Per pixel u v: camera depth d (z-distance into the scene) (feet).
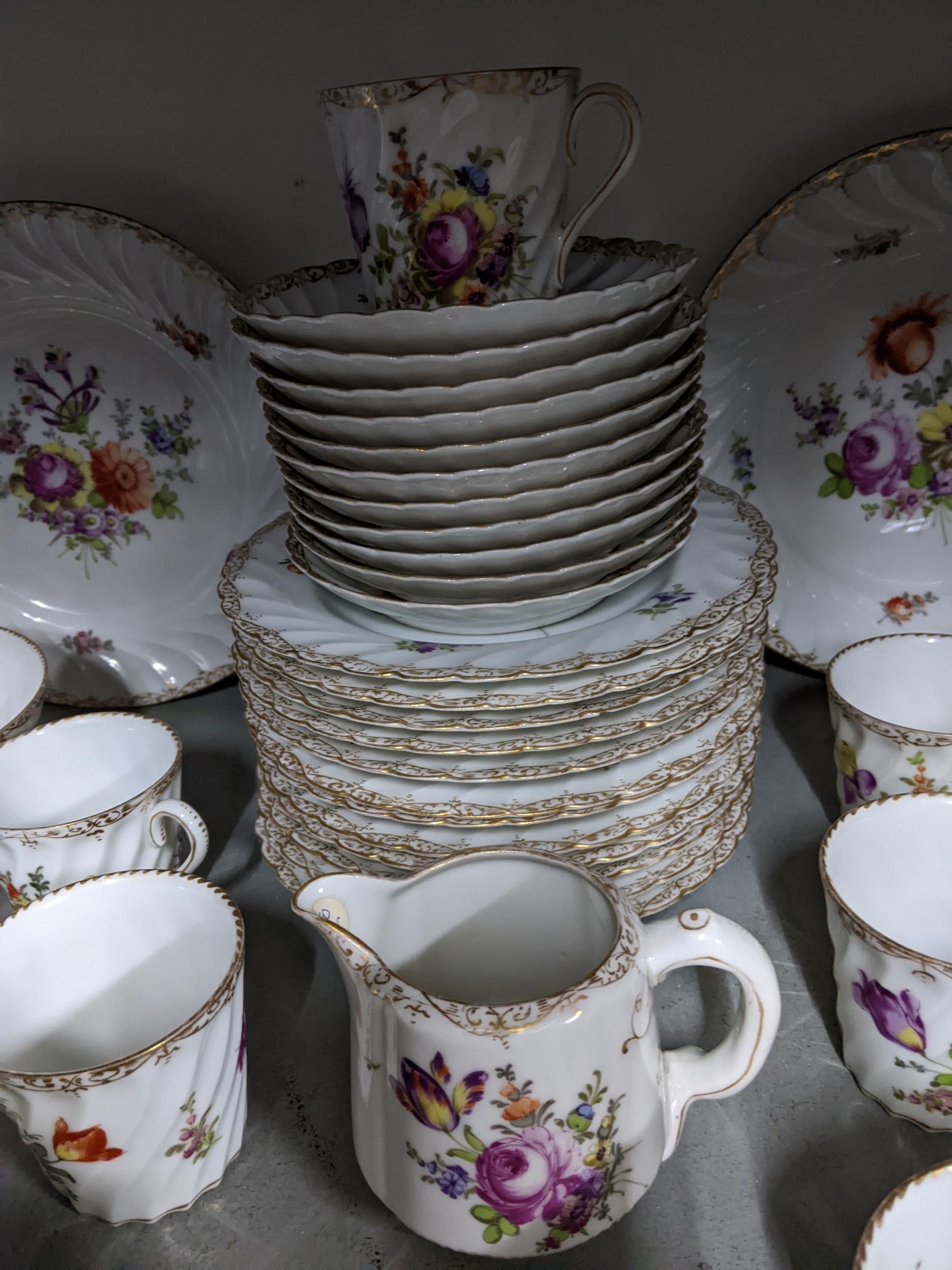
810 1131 1.55
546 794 1.59
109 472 2.69
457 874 1.45
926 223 2.27
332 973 1.91
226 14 2.42
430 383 1.39
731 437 2.59
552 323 1.36
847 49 2.31
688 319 1.61
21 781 2.17
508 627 1.68
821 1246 1.38
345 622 1.77
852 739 2.04
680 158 2.49
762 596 1.74
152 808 1.97
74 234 2.48
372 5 2.38
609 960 1.25
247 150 2.58
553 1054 1.19
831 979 1.81
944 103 2.32
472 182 1.52
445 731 1.53
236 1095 1.51
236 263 2.73
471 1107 1.20
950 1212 1.18
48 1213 1.51
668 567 1.86
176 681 2.74
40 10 2.44
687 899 2.00
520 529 1.47
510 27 2.37
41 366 2.61
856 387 2.44
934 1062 1.45
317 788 1.67
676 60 2.37
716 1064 1.42
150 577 2.75
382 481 1.43
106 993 1.71
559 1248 1.31
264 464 2.69
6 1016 1.60
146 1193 1.44
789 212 2.35
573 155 1.60
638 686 1.56
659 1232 1.41
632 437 1.44
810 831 2.17
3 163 2.62
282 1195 1.51
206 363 2.63
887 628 2.48
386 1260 1.40
